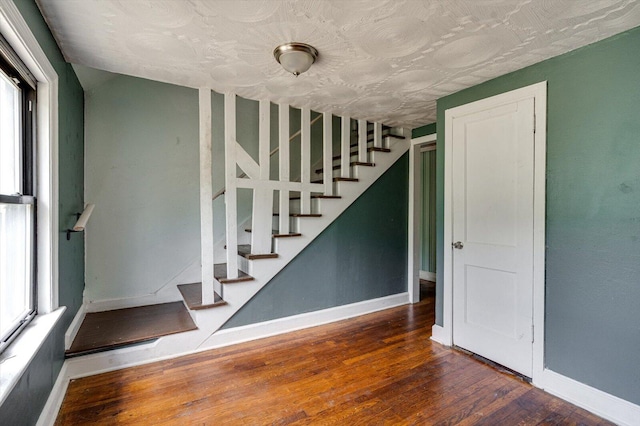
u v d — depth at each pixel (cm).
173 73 229
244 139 366
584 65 186
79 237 264
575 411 180
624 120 171
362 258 352
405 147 379
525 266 213
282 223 299
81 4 148
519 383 207
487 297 238
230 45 188
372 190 358
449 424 168
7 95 142
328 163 322
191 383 206
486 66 213
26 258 158
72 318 235
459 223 257
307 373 220
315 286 319
